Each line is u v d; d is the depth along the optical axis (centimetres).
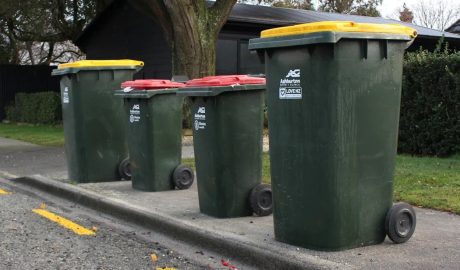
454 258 281
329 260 276
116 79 527
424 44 1335
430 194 434
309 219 290
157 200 445
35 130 1223
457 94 621
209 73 886
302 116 286
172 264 314
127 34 1284
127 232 386
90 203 465
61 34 1562
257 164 385
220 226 357
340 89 277
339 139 280
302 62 283
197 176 394
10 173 639
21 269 304
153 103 471
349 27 274
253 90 377
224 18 902
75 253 334
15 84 1633
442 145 644
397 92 301
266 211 384
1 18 1499
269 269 293
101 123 525
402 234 304
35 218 424
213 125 372
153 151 477
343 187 284
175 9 842
